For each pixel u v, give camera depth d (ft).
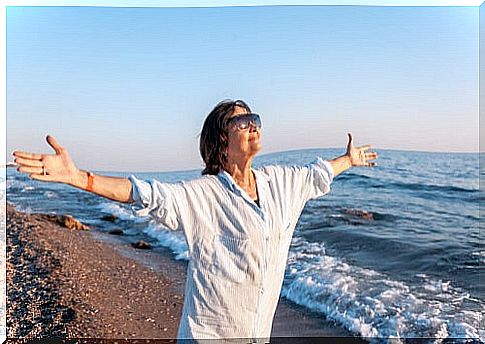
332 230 15.66
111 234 17.08
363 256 15.40
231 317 7.47
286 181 7.80
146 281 15.74
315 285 15.07
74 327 14.53
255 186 7.63
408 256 15.10
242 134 7.41
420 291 14.80
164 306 14.98
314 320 14.58
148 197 6.89
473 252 14.84
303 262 15.53
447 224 15.06
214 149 7.59
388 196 15.47
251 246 7.34
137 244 17.07
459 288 14.71
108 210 17.28
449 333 13.98
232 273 7.39
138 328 14.34
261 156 15.17
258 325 7.55
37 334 14.66
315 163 8.24
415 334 14.06
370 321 14.32
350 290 14.87
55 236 16.92
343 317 14.49
